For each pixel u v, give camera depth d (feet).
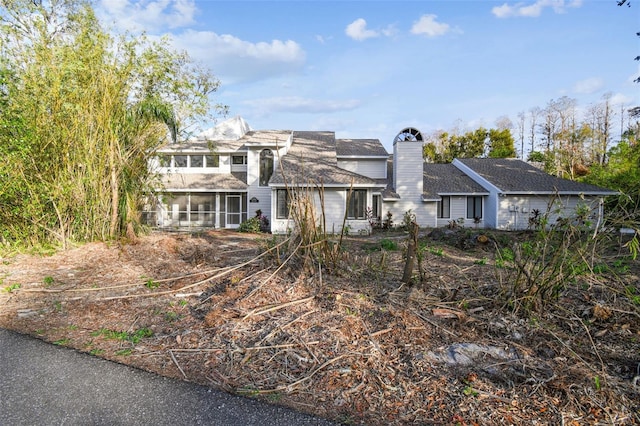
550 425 7.47
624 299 14.64
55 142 24.14
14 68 23.30
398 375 9.41
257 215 61.72
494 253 29.45
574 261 13.34
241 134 76.23
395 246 30.89
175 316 13.80
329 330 11.68
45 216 25.11
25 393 8.44
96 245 26.32
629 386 8.82
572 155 118.11
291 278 16.21
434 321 12.24
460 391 8.65
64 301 15.55
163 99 30.50
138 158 30.55
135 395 8.43
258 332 11.85
